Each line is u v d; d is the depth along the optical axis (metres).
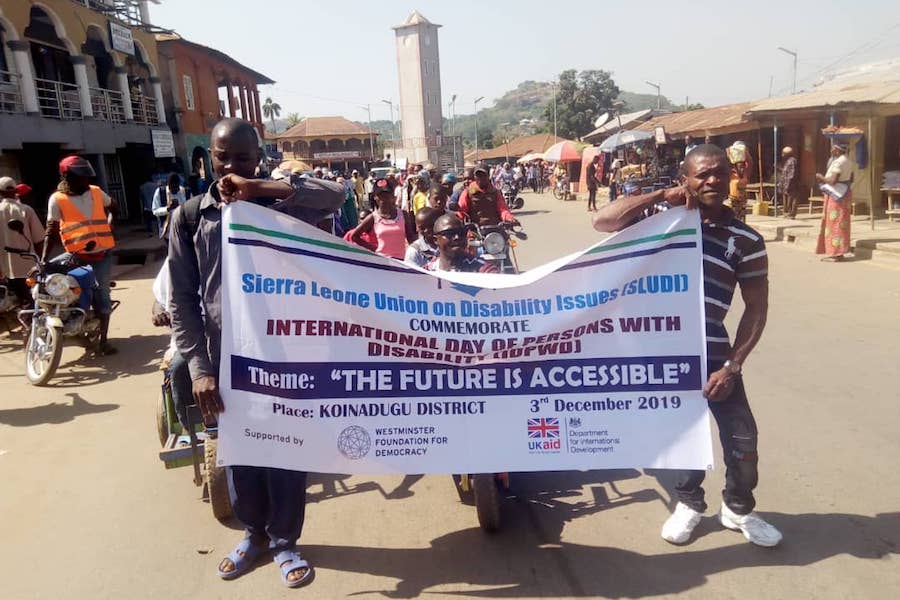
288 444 3.21
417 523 3.84
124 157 23.11
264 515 3.40
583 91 90.25
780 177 16.62
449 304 3.25
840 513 3.67
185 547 3.67
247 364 3.16
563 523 3.75
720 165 3.08
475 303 3.25
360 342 3.23
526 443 3.26
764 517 3.67
